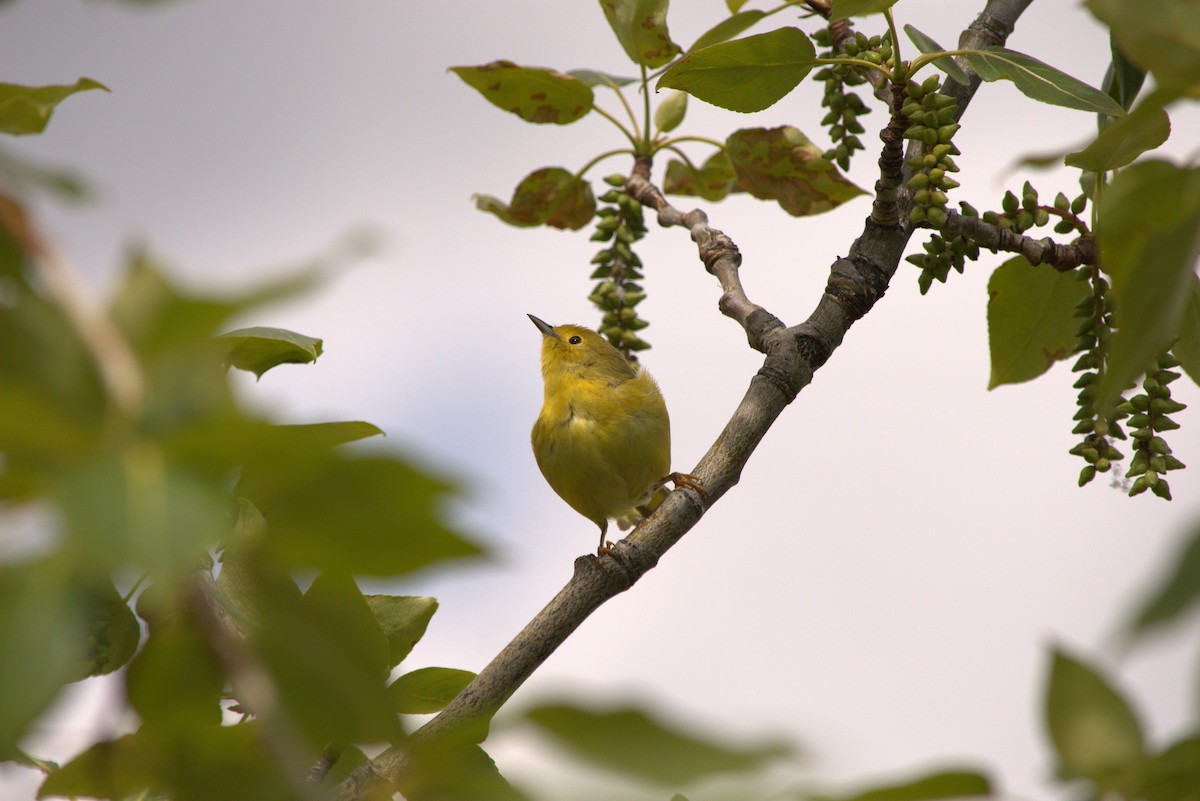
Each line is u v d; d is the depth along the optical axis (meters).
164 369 1.54
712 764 1.25
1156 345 1.85
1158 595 1.10
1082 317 6.23
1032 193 6.52
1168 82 1.88
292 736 1.67
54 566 1.38
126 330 1.57
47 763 2.33
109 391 1.52
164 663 1.99
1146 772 1.60
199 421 1.47
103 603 1.68
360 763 2.96
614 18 9.08
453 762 1.81
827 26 8.23
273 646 1.71
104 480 1.39
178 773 1.95
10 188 1.70
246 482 1.48
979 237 6.48
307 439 1.49
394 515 1.42
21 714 1.31
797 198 9.11
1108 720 1.79
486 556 1.42
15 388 1.47
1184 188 2.04
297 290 1.39
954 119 7.34
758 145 8.91
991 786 1.47
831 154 8.54
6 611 1.34
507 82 8.70
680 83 6.01
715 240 8.48
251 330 5.46
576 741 1.31
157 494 1.40
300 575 1.54
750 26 5.70
